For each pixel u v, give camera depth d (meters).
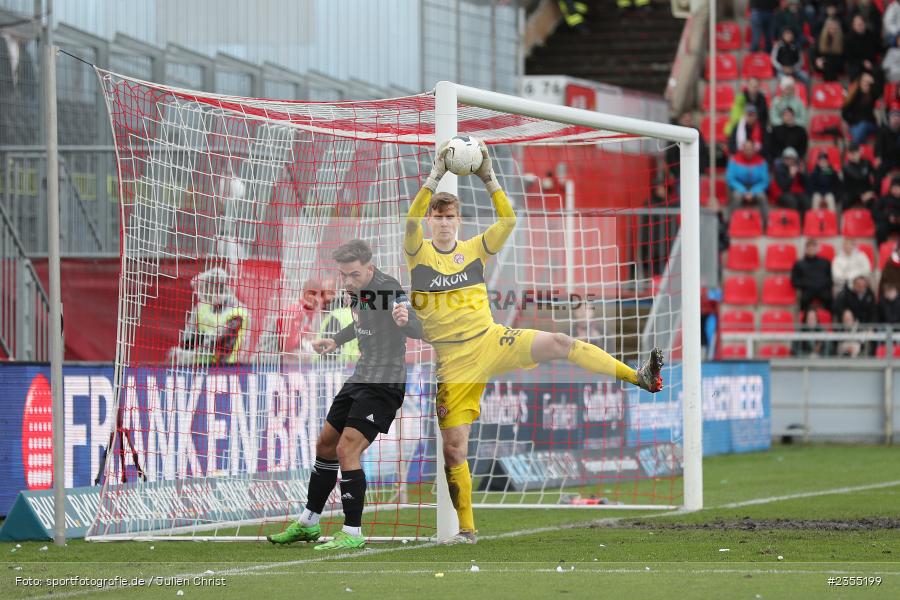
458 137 26.66
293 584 20.80
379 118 32.84
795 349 68.81
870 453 55.25
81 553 26.22
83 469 33.59
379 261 33.34
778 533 27.94
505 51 67.31
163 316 35.75
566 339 26.78
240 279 34.31
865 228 74.19
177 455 32.38
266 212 34.81
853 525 29.56
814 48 80.25
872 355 65.69
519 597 19.00
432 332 26.80
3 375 33.06
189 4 53.38
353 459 26.52
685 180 34.19
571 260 42.66
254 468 33.50
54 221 27.55
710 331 58.56
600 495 38.88
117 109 32.47
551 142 36.84
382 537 28.36
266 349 34.09
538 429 41.03
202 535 30.02
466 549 25.88
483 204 47.78
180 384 32.72
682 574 21.47
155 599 19.39
